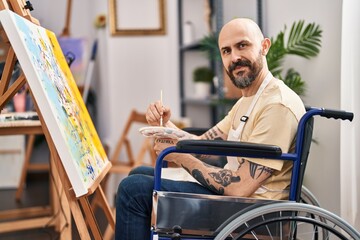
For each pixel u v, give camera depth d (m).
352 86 1.83
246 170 1.45
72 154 1.39
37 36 1.53
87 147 1.65
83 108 1.92
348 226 1.36
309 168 2.43
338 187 2.17
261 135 1.47
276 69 2.68
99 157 1.82
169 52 4.35
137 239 1.51
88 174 1.50
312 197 1.79
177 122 3.82
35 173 5.04
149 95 4.35
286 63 2.64
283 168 1.51
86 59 4.50
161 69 4.36
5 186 4.38
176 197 1.41
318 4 2.29
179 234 1.41
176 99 4.38
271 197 1.50
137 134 4.31
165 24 4.32
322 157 2.30
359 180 1.82
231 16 3.35
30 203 3.76
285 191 1.51
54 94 1.45
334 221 1.36
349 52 1.84
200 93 4.08
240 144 1.36
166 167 1.96
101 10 4.42
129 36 4.29
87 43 4.55
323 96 2.28
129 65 4.31
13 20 1.30
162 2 4.30
